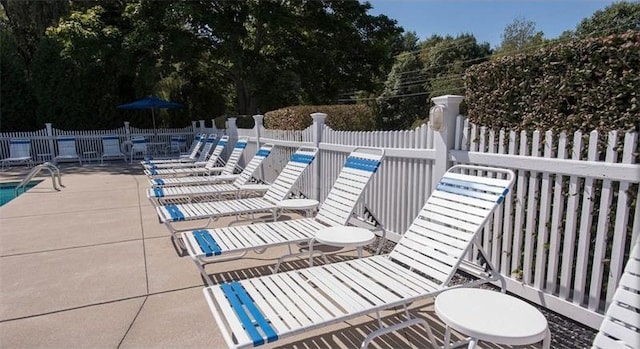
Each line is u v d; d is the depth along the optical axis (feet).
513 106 9.97
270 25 51.08
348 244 9.96
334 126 28.30
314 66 60.03
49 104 50.08
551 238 9.14
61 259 13.25
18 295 10.52
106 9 52.21
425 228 9.55
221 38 49.98
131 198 23.86
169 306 9.87
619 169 7.57
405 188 13.78
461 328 5.58
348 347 8.00
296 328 6.39
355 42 60.85
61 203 22.40
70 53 45.93
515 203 10.00
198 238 11.37
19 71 49.96
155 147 52.85
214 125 48.11
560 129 8.90
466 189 9.18
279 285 8.17
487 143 10.58
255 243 10.94
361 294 7.70
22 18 53.42
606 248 8.25
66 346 8.13
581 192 8.59
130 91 55.88
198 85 62.49
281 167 24.57
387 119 117.70
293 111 27.84
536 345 7.93
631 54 7.55
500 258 10.62
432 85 120.98
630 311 5.00
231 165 26.55
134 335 8.54
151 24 47.21
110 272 12.08
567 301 8.91
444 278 8.23
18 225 17.60
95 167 41.75
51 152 46.70
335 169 18.28
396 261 9.68
